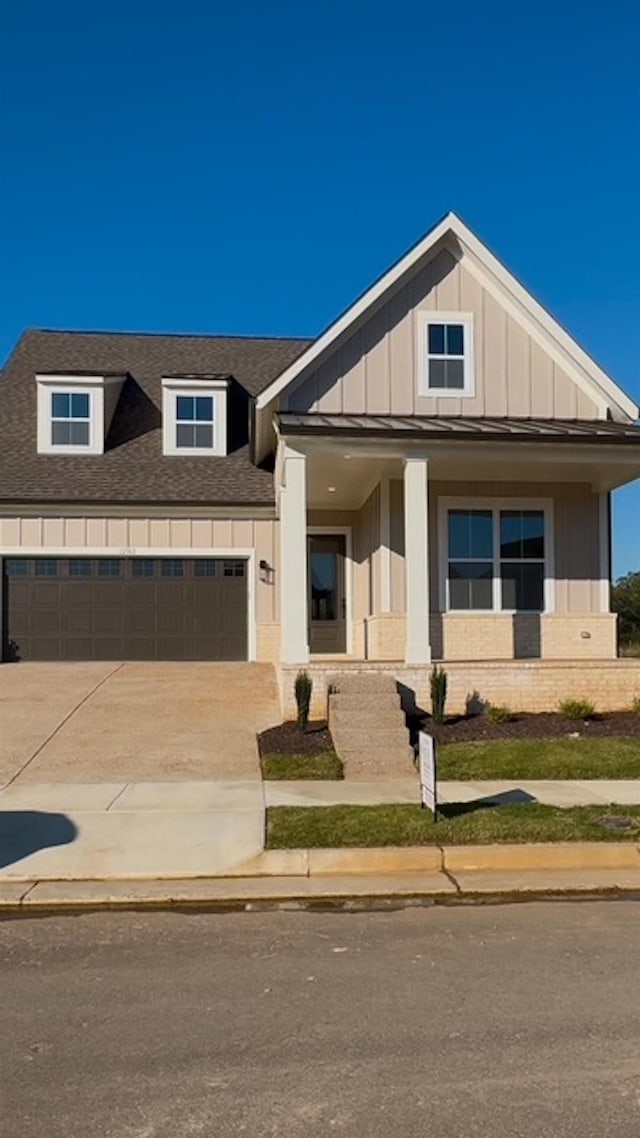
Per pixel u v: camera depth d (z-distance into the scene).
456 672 13.45
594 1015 4.54
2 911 6.52
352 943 5.75
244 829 8.32
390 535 15.34
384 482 15.38
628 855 7.59
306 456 13.42
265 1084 3.83
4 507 18.23
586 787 9.83
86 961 5.45
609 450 13.87
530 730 12.34
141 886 7.03
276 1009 4.65
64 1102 3.70
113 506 18.50
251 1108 3.63
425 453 13.52
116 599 18.75
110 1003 4.76
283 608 13.13
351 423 13.73
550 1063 4.01
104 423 19.94
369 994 4.85
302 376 15.10
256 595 18.83
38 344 22.81
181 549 18.75
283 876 7.28
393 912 6.43
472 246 15.41
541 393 15.70
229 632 18.94
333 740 11.59
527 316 15.67
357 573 18.86
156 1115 3.59
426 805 8.55
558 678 13.66
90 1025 4.47
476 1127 3.48
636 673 13.81
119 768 10.82
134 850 7.79
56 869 7.33
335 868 7.42
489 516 15.91
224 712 13.55
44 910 6.53
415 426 13.80
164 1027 4.43
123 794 9.65
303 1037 4.30
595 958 5.42
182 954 5.56
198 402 20.25
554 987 4.93
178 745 11.81
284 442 13.27
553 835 7.89
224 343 23.81
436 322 15.55
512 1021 4.47
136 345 23.30
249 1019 4.52
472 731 12.33
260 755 11.38
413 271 15.50
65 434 19.73
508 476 15.51
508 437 13.49
